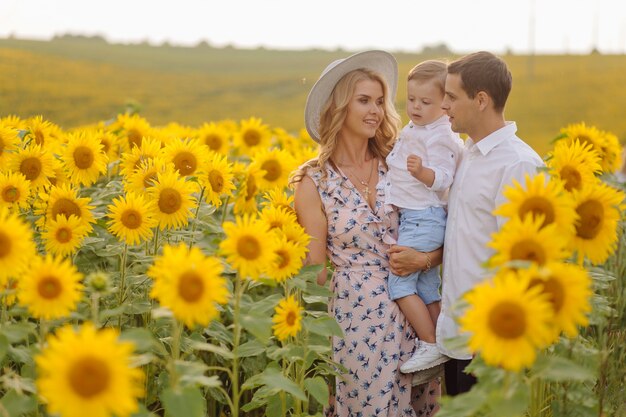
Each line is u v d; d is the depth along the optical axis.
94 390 2.27
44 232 3.87
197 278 2.67
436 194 4.05
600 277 3.65
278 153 5.23
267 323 3.02
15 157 4.30
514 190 2.80
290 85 30.70
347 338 4.04
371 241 4.06
